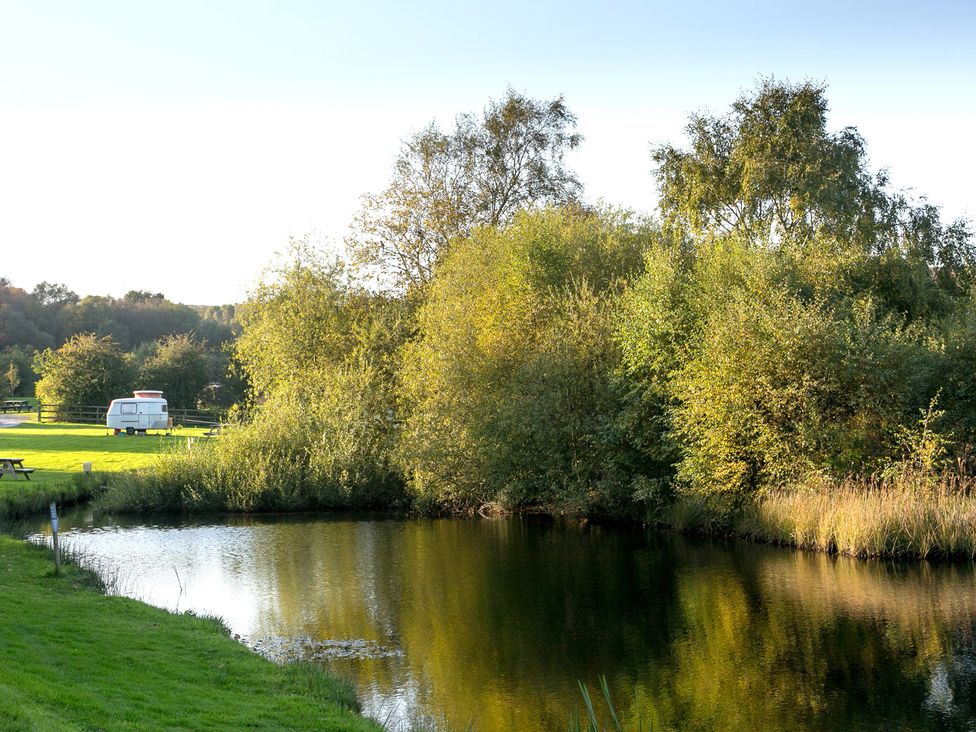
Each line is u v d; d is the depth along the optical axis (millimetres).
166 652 11898
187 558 21797
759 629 15258
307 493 30906
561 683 12891
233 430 32188
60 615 13305
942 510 20312
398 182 44812
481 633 15336
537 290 32125
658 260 27656
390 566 20891
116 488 30125
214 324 130125
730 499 24156
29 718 7645
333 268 41750
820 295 26781
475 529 26578
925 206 37500
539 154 46719
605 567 20547
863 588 17672
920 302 30453
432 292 36688
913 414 23625
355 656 14047
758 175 34094
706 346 24172
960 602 16391
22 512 28516
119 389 70312
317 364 39125
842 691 12320
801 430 22703
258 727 9180
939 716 11375
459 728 11109
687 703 12039
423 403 31188
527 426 27766
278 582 19125
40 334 108000
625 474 26922
